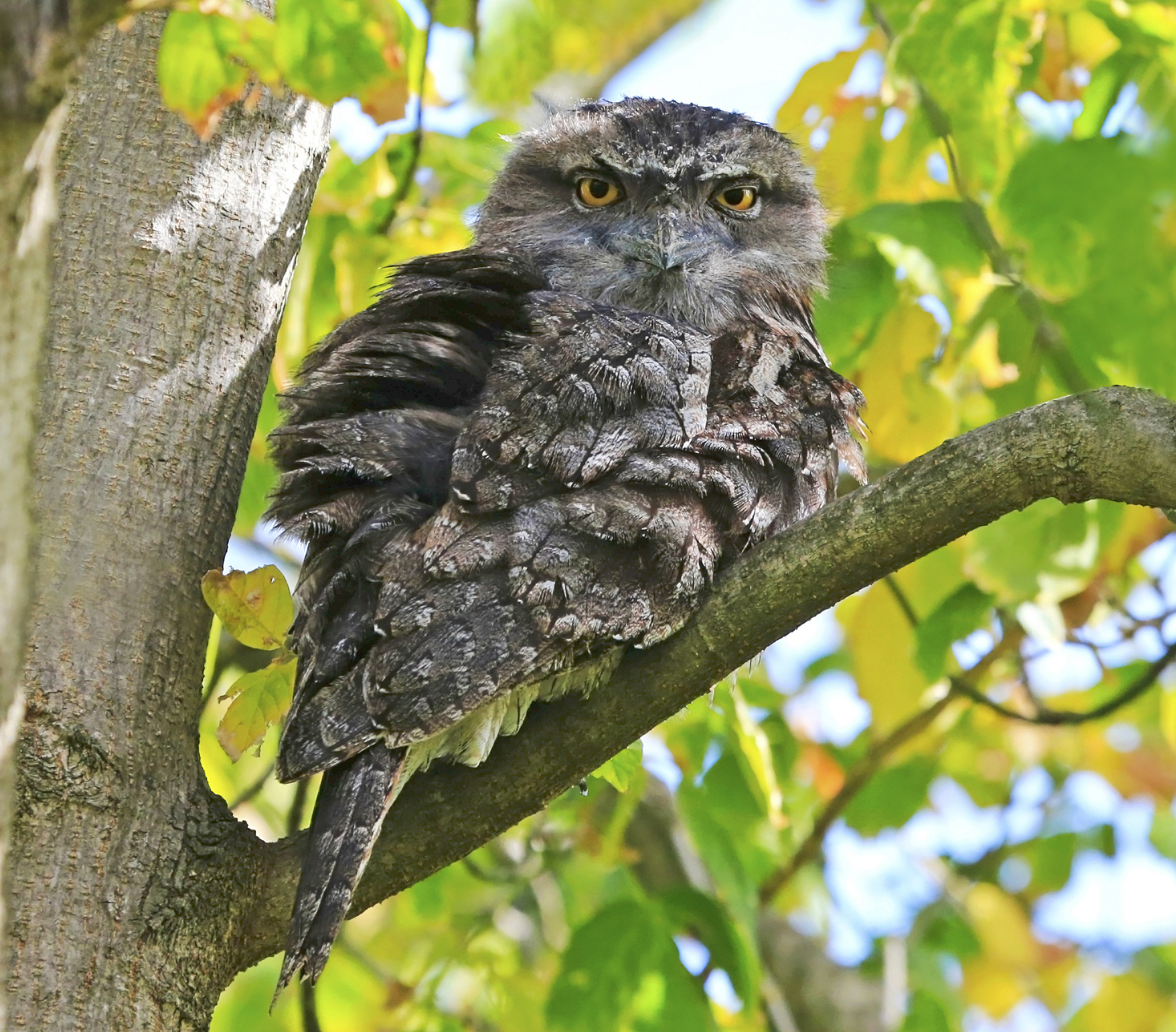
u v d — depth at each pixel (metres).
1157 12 8.88
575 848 11.15
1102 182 7.84
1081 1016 15.36
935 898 15.27
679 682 6.35
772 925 13.86
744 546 6.66
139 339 6.48
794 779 13.59
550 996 9.82
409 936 15.00
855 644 10.89
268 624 6.12
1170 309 7.87
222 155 6.86
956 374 10.17
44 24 3.63
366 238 9.74
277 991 5.48
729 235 9.70
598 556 6.29
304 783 9.09
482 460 6.45
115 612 6.05
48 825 5.73
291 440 6.72
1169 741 13.02
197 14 5.17
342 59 5.26
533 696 6.45
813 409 7.86
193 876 5.92
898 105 10.23
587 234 9.59
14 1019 5.48
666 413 6.86
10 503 3.69
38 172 3.68
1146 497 5.91
